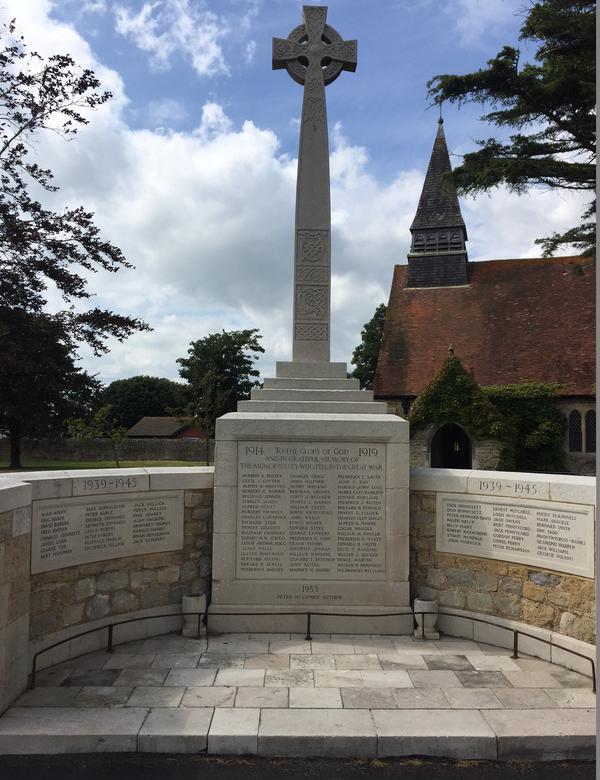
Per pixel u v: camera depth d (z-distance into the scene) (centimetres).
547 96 1275
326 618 654
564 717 459
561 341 2550
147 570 644
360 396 710
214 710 466
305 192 757
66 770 407
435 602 644
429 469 695
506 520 622
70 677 529
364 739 428
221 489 659
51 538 552
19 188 1691
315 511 663
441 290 2944
